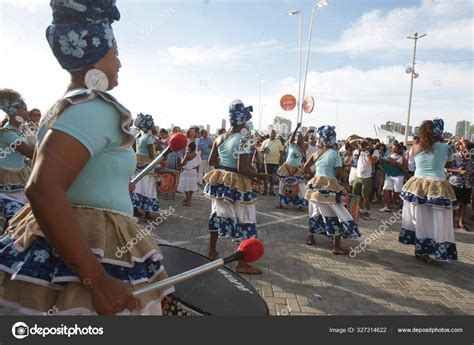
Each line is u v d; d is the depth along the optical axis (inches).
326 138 207.0
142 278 47.4
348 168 382.9
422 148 195.9
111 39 47.1
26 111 148.4
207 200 357.7
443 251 188.4
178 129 368.2
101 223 45.1
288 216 301.6
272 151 403.5
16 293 45.4
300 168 327.6
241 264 167.6
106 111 42.6
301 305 138.5
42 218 37.7
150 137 240.7
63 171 38.7
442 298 153.6
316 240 230.2
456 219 330.3
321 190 202.4
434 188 188.9
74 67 46.0
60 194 38.0
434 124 193.0
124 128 43.6
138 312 47.8
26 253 44.9
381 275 176.2
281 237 234.5
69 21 45.1
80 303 42.8
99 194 45.7
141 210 262.7
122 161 46.9
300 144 331.3
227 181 167.2
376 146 401.7
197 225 249.6
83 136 39.9
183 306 65.1
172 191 345.1
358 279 169.2
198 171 348.5
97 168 44.9
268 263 183.2
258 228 256.7
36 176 37.6
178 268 76.4
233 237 169.0
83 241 39.2
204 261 81.8
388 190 347.9
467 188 289.7
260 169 421.4
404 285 165.3
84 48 44.9
